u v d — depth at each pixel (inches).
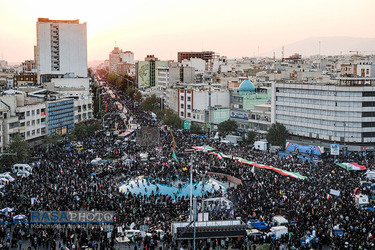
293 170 5083.7
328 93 6983.3
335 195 3961.6
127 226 3449.8
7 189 4254.4
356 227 3282.5
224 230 3267.7
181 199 4200.3
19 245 3191.4
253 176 4909.0
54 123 7770.7
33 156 6141.7
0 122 6304.1
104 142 7160.4
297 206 3772.1
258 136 7760.8
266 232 3351.4
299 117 7440.9
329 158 6038.4
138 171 5334.6
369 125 6820.9
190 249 3134.8
